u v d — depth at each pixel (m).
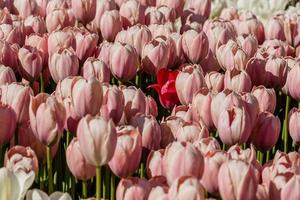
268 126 2.79
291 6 6.80
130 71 3.37
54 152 2.67
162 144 2.79
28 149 2.42
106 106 2.75
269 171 2.30
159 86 3.45
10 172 2.17
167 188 2.05
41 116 2.49
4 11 4.41
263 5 6.78
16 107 2.70
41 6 4.83
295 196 2.11
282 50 3.95
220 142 3.15
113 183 2.52
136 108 2.90
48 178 2.65
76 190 2.87
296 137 2.96
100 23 4.23
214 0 7.20
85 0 4.24
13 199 2.21
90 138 2.19
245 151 2.38
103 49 3.59
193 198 1.88
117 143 2.30
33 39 3.84
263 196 2.15
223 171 2.06
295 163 2.34
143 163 2.68
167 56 3.63
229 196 2.06
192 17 4.86
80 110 2.64
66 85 2.91
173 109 3.12
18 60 3.49
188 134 2.65
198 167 2.15
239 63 3.61
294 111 2.96
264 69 3.50
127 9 4.41
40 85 3.74
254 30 4.49
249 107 2.73
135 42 3.77
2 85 2.97
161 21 4.56
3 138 2.57
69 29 3.83
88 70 3.32
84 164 2.42
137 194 2.16
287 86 3.29
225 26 4.26
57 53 3.34
